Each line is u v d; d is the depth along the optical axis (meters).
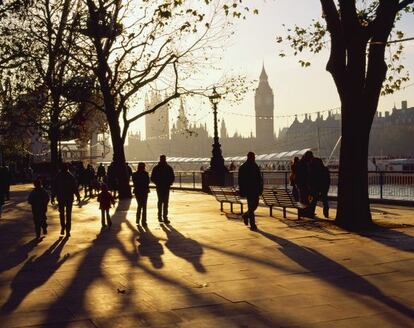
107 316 6.59
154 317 6.49
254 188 13.92
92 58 26.64
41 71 26.86
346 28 13.52
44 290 8.05
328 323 6.08
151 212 19.81
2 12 24.45
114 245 12.27
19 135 34.84
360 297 7.15
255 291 7.63
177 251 11.17
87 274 9.15
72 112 33.00
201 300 7.23
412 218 15.39
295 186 17.78
